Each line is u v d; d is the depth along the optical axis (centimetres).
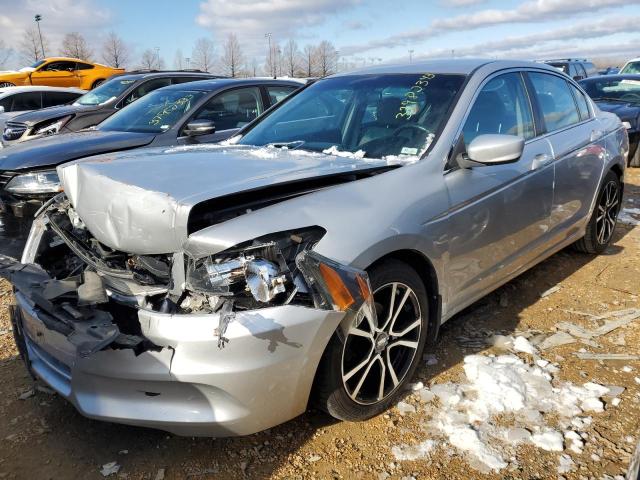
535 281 446
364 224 254
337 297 231
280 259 222
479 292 341
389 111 343
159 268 247
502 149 293
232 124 648
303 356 229
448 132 313
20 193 477
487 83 354
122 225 248
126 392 231
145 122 616
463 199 304
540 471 241
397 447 257
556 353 334
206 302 225
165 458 256
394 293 272
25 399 302
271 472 246
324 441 263
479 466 244
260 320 218
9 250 468
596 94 1052
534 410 280
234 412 225
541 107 402
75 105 916
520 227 359
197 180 253
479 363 319
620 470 241
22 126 823
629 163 927
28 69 1967
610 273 459
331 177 271
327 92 387
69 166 284
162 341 221
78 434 274
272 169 275
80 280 250
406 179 285
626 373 312
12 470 250
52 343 254
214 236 223
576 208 434
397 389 283
